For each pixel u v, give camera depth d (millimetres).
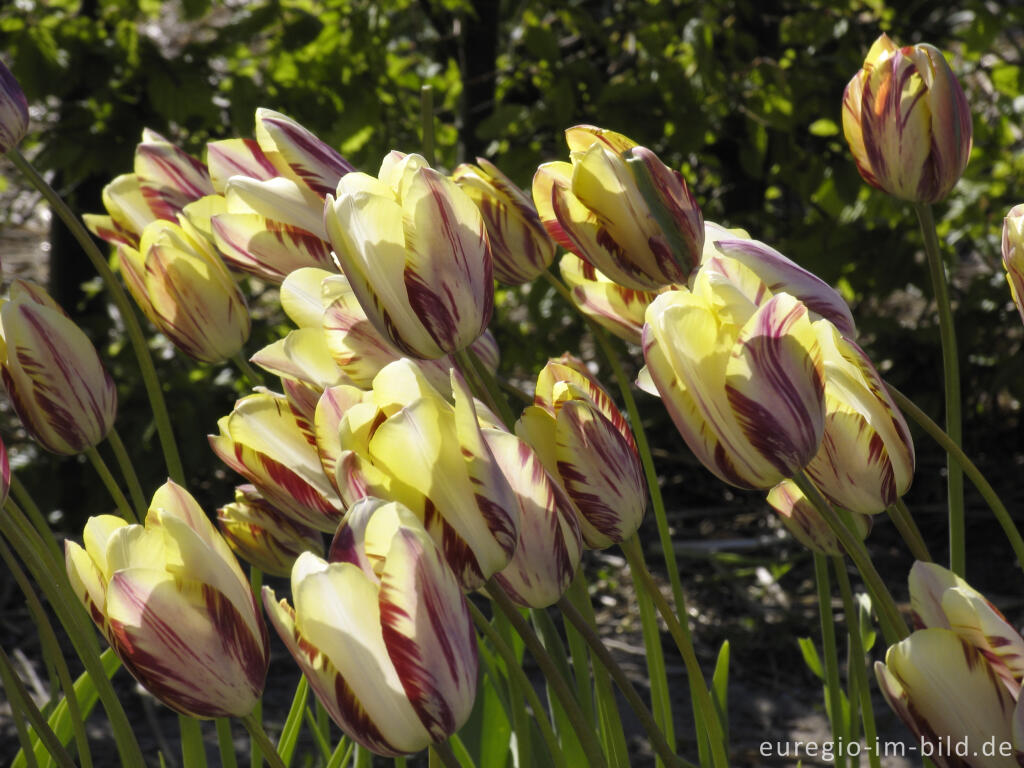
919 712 725
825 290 863
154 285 923
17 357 881
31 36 2299
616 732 896
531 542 760
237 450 839
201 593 754
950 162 878
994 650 716
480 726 1062
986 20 2512
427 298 785
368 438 743
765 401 755
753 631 2275
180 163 987
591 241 860
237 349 944
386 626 711
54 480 2449
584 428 790
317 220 902
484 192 904
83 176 2434
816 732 1920
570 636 947
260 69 2541
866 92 882
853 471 788
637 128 2410
